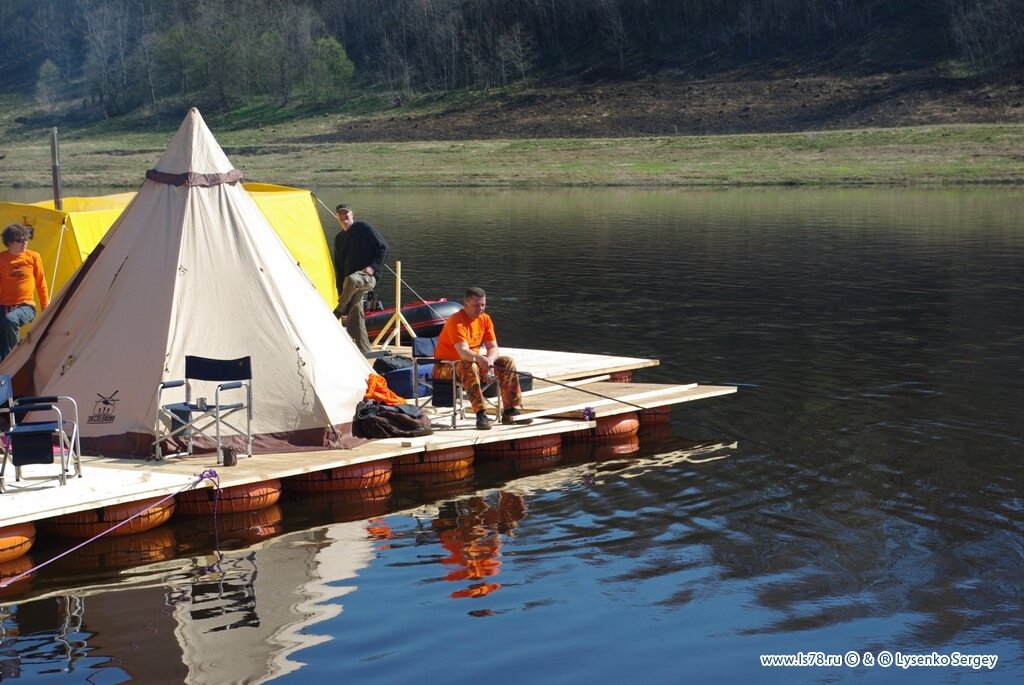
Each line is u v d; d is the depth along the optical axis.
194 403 11.09
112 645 7.36
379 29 129.75
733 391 13.66
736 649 7.25
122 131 118.38
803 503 10.05
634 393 13.48
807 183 57.16
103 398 11.20
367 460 10.78
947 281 24.05
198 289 11.56
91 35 138.88
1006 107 75.44
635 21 111.75
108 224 15.89
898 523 9.46
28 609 7.97
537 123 91.19
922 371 15.42
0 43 165.62
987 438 12.02
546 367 14.68
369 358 15.05
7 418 11.55
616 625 7.61
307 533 9.55
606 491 10.59
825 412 13.31
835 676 6.90
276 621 7.73
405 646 7.32
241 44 123.06
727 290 23.20
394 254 30.05
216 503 10.04
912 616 7.70
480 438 11.45
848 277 24.84
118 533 9.48
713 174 61.34
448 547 9.16
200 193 11.94
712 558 8.78
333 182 66.00
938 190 51.88
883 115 78.06
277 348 11.58
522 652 7.22
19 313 12.36
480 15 118.94
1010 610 7.77
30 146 110.00
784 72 94.25
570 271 26.45
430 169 70.19
